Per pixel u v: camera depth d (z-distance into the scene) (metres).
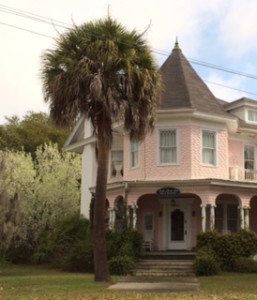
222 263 22.88
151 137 25.92
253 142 29.64
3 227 25.64
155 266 22.72
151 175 25.61
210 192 24.45
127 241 23.88
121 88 18.23
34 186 35.03
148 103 18.45
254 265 22.44
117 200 26.38
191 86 26.70
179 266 22.61
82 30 18.67
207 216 26.16
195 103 25.66
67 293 14.78
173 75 27.22
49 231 33.50
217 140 26.33
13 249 32.91
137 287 16.81
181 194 25.25
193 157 25.34
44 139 49.50
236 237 23.52
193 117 25.61
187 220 26.62
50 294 14.52
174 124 25.73
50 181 35.47
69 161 37.66
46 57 18.59
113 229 25.67
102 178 18.58
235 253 23.17
